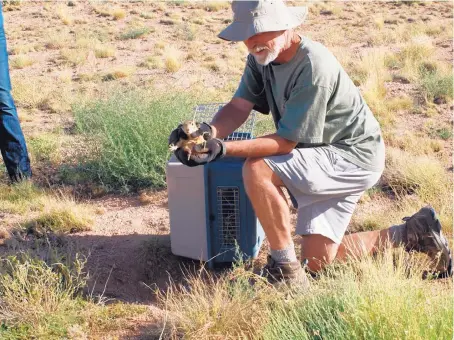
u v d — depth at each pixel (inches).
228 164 169.5
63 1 820.6
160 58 547.5
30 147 293.0
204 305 146.7
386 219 203.9
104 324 150.2
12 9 776.9
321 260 161.3
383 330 124.3
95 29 685.9
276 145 150.6
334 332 126.8
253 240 174.2
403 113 352.5
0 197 236.2
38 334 142.2
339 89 152.4
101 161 256.8
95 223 213.8
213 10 831.7
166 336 143.3
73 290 156.8
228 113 169.8
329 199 159.8
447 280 166.1
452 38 597.9
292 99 150.3
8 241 193.8
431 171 236.1
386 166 256.2
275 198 152.7
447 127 319.6
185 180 171.9
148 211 225.0
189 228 176.1
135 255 185.9
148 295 171.6
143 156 249.9
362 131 158.9
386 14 789.2
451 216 201.9
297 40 150.2
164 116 265.3
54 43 599.2
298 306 141.3
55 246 190.4
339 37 642.2
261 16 143.5
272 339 130.0
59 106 379.9
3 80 240.8
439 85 384.5
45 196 232.4
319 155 155.6
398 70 464.1
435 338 123.3
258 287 153.0
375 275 139.1
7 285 150.9
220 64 512.4
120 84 449.4
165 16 768.9
